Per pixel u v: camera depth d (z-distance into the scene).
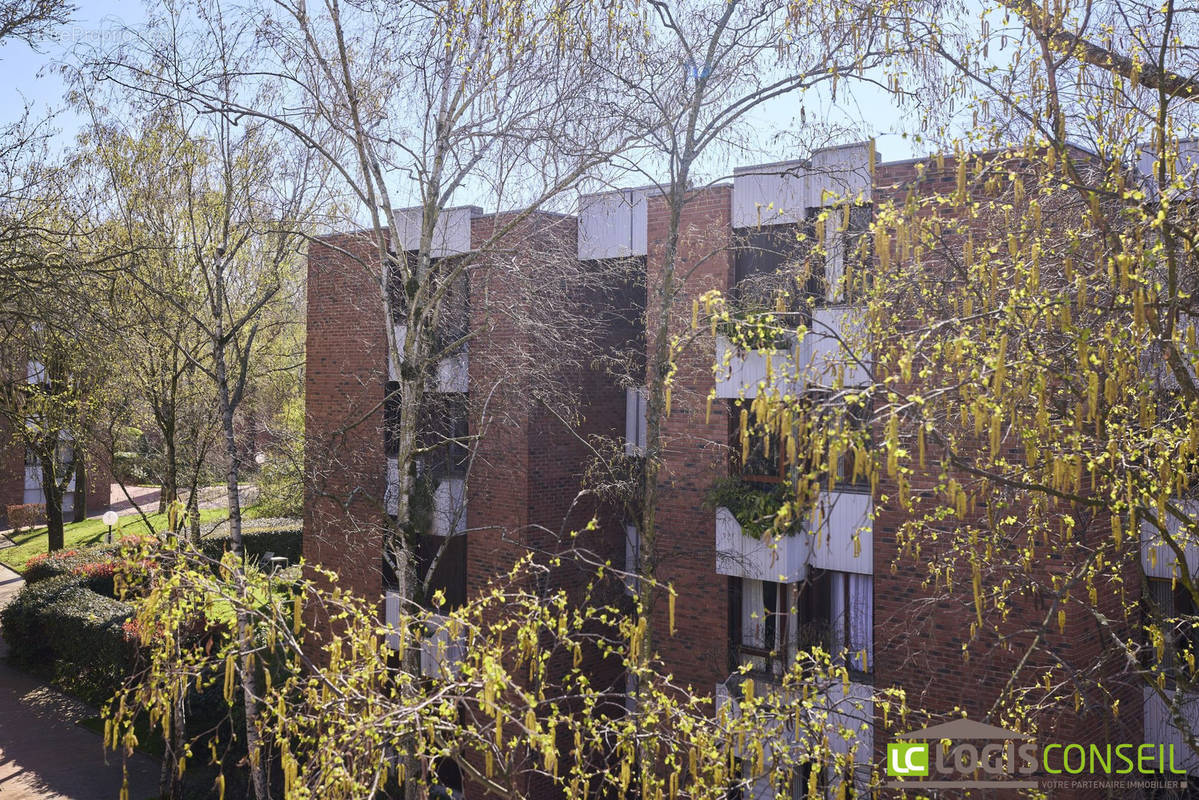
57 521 33.44
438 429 18.72
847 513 14.10
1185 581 7.36
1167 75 8.12
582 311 17.53
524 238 13.79
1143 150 7.79
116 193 16.78
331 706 7.02
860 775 12.37
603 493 16.48
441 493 18.03
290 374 26.58
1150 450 8.19
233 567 8.24
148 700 7.45
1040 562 12.16
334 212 15.96
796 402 5.98
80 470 35.31
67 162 17.23
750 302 13.61
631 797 14.52
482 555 17.80
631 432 19.08
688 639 15.79
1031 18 7.66
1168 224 6.69
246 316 15.48
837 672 7.98
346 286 19.81
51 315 16.09
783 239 14.31
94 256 17.16
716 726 7.45
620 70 11.80
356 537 19.17
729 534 14.98
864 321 8.71
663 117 11.90
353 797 6.25
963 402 6.75
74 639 22.38
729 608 15.52
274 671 16.16
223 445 23.61
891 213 7.50
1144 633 13.12
